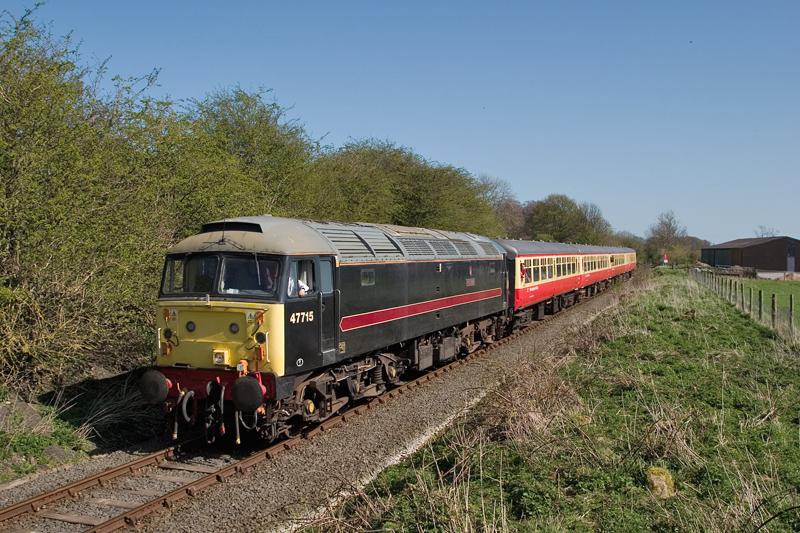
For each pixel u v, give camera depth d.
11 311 10.21
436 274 15.10
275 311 9.23
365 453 9.52
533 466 7.63
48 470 8.66
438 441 9.70
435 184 36.22
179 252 9.98
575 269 32.66
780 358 14.01
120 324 12.11
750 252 70.19
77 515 7.28
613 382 12.05
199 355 9.54
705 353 14.70
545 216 82.75
